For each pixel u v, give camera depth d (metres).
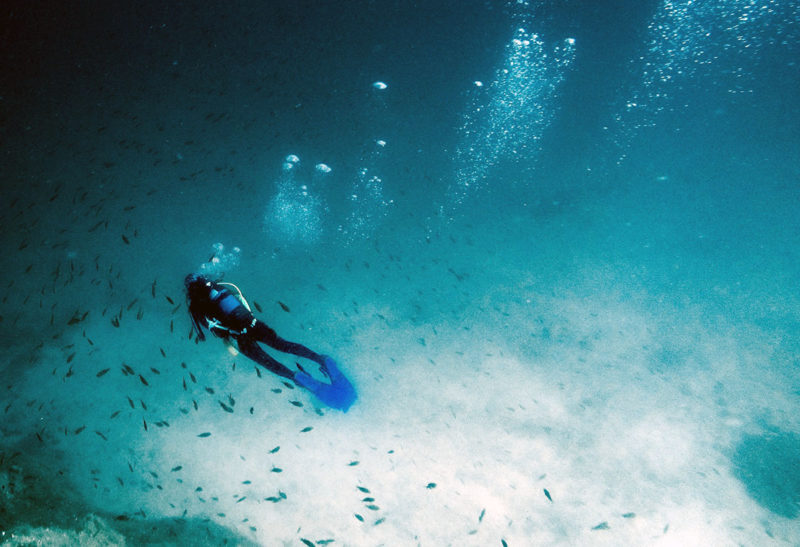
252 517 3.31
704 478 3.46
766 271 5.93
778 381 4.29
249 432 4.05
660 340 5.01
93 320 5.39
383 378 4.67
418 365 4.84
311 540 3.15
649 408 4.16
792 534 3.03
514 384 4.55
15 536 2.30
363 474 3.66
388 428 4.09
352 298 5.93
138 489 3.48
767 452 3.58
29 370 4.61
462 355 4.96
